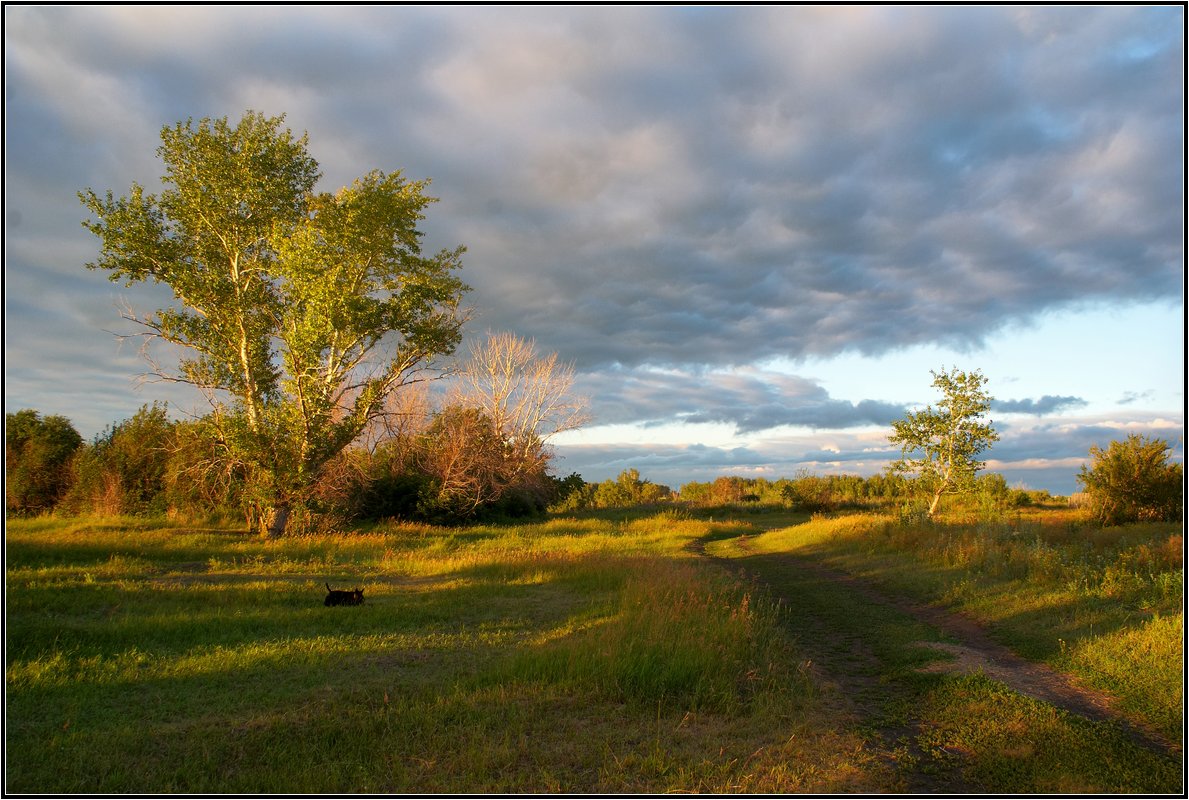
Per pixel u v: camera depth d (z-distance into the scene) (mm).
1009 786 4914
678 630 8461
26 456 37281
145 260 23172
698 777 5082
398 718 6117
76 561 16297
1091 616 9461
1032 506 50219
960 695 6750
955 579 13469
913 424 30875
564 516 45250
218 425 25359
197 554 18484
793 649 8844
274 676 7426
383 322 25078
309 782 4922
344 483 29969
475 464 36562
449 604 11680
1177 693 6480
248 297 24969
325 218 24500
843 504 54000
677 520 37812
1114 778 4992
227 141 23828
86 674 7336
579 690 6773
